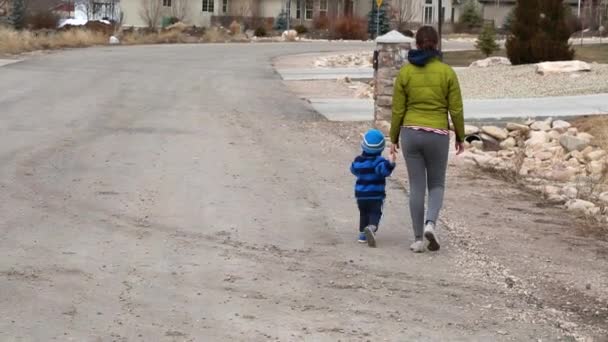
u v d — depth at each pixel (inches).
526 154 1302.9
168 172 1058.7
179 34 5098.4
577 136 1347.2
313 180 1042.1
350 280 659.4
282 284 644.1
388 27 5787.4
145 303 591.8
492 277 679.1
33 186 958.4
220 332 541.0
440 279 669.3
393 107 749.9
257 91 2117.4
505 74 2155.5
